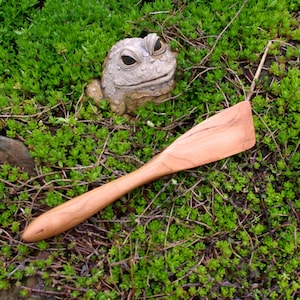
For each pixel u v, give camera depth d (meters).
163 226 0.63
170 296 0.60
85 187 0.63
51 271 0.61
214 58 0.68
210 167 0.64
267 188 0.64
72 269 0.60
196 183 0.64
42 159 0.64
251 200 0.64
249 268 0.61
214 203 0.64
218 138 0.63
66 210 0.59
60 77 0.68
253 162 0.65
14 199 0.63
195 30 0.70
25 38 0.71
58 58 0.69
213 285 0.61
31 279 0.60
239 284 0.61
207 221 0.63
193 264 0.61
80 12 0.72
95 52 0.68
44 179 0.64
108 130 0.66
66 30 0.71
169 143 0.66
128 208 0.63
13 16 0.73
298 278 0.61
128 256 0.61
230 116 0.64
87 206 0.59
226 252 0.61
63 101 0.67
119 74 0.64
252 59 0.68
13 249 0.61
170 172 0.62
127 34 0.70
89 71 0.68
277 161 0.65
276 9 0.72
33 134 0.64
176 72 0.66
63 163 0.64
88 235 0.62
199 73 0.67
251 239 0.63
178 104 0.67
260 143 0.66
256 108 0.66
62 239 0.61
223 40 0.69
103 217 0.62
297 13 0.73
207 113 0.66
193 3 0.73
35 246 0.61
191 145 0.63
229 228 0.63
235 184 0.64
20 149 0.64
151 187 0.64
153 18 0.71
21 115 0.66
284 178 0.65
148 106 0.66
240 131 0.64
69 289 0.60
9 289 0.60
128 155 0.65
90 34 0.70
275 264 0.61
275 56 0.69
